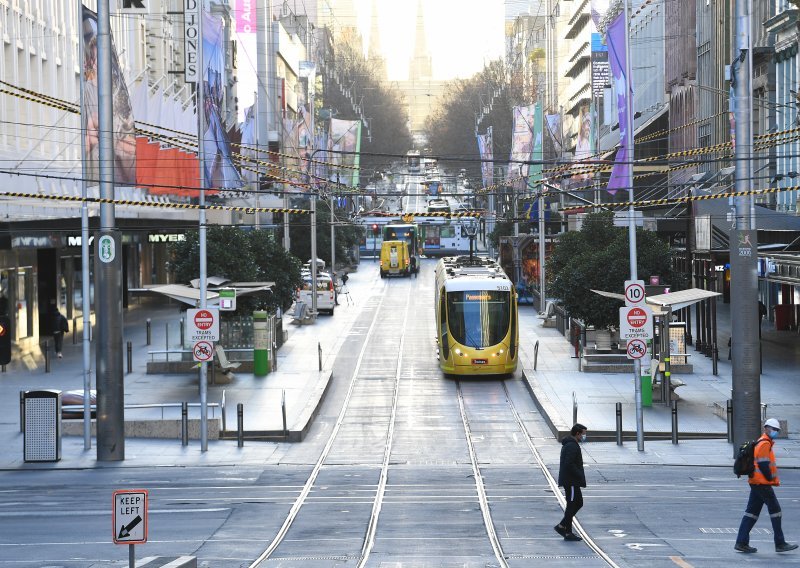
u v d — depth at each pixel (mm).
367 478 30141
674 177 81688
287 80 152250
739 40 31359
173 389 46094
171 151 59094
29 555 19938
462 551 20156
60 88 64750
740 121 31500
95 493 27703
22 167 52375
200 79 38031
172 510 25141
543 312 76125
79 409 39062
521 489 27984
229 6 113312
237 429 36688
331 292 80562
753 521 19562
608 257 52562
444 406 43969
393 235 120062
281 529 22703
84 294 35875
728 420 35250
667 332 41375
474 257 60062
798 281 46188
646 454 33406
